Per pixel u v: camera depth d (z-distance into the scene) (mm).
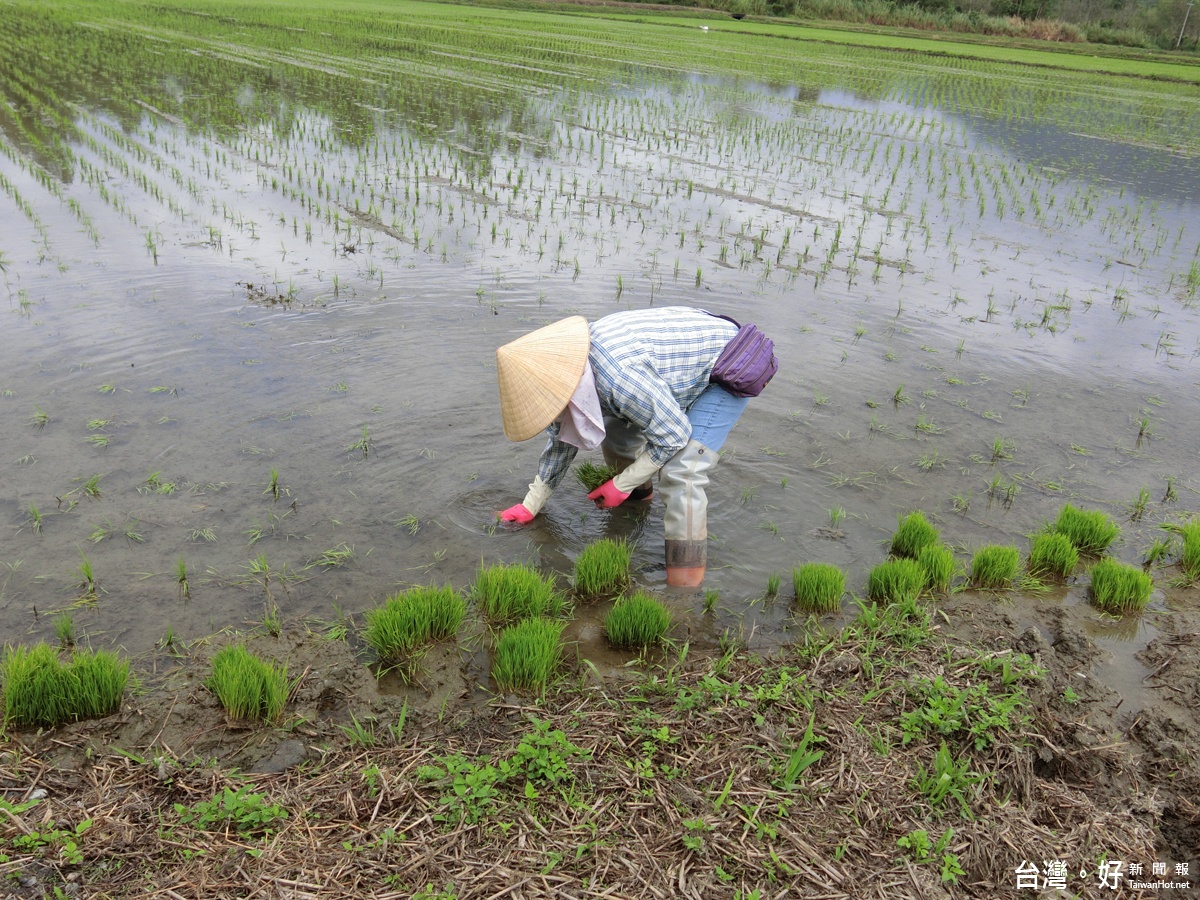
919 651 4121
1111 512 5645
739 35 41656
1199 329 8828
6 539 4586
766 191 13438
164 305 7715
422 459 5633
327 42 26688
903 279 9805
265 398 6223
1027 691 3799
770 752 3389
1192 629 4551
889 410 6777
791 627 4465
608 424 4988
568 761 3283
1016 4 65000
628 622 4242
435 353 7102
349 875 2758
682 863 2871
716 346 4449
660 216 11648
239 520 4914
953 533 5344
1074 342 8312
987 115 22438
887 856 2959
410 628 4109
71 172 11898
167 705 3545
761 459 5992
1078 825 3197
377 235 10109
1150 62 43969
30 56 20438
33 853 2732
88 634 3980
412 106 18016
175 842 2848
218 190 11531
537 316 7945
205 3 36062
